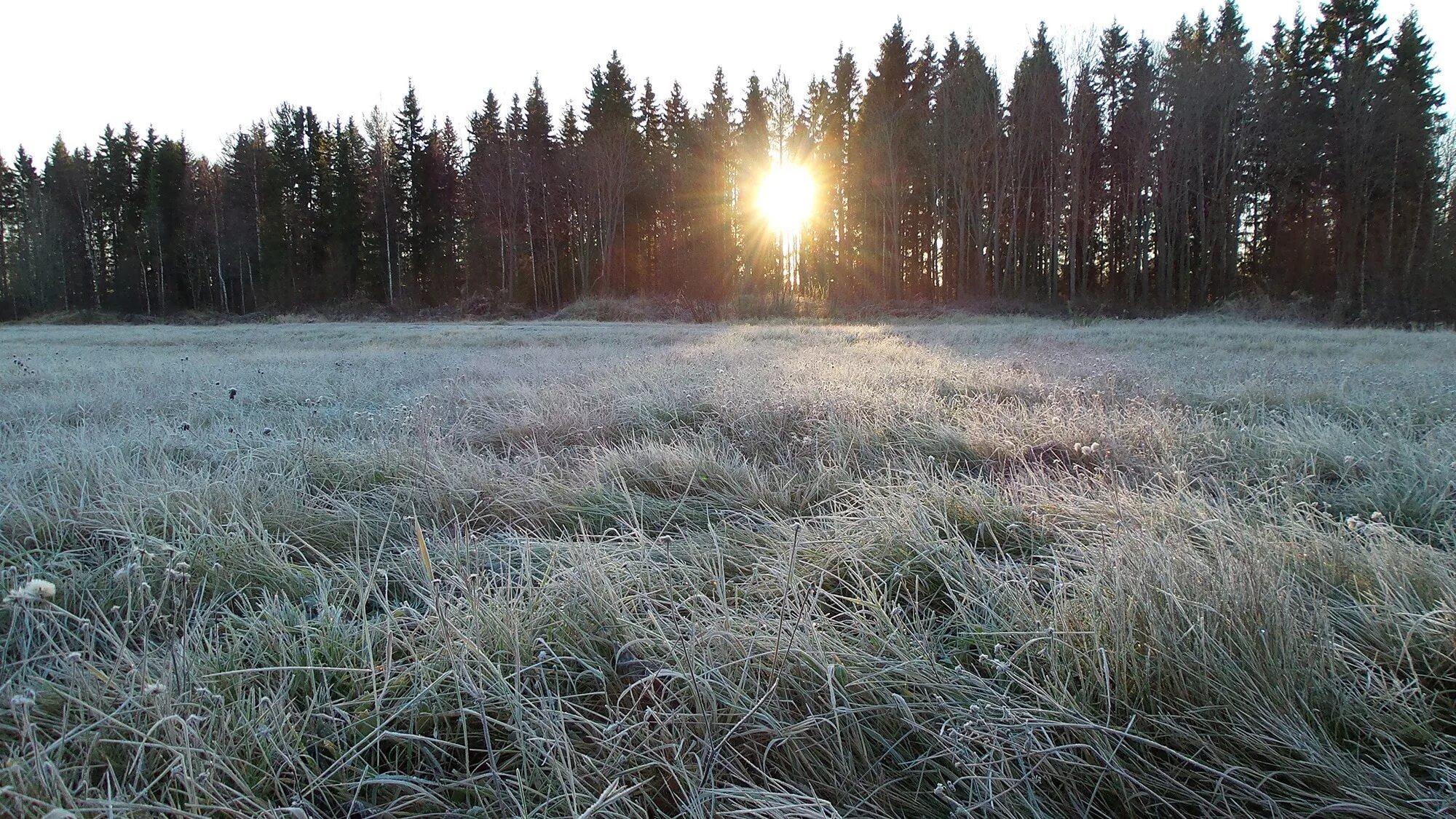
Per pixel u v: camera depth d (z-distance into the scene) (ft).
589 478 11.96
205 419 18.43
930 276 121.29
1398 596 6.89
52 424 16.83
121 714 5.11
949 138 103.71
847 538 8.92
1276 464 11.82
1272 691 5.45
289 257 141.28
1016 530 9.43
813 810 4.71
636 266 132.77
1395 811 4.60
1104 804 4.99
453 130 149.59
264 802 4.60
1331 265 101.55
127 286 142.72
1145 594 6.29
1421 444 13.25
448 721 5.60
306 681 5.98
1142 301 99.14
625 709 5.92
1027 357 31.99
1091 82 105.09
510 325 85.20
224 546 8.34
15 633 6.50
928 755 5.19
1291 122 98.84
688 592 7.73
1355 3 110.11
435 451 13.01
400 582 8.18
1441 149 94.68
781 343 46.70
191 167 151.33
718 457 13.67
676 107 141.59
